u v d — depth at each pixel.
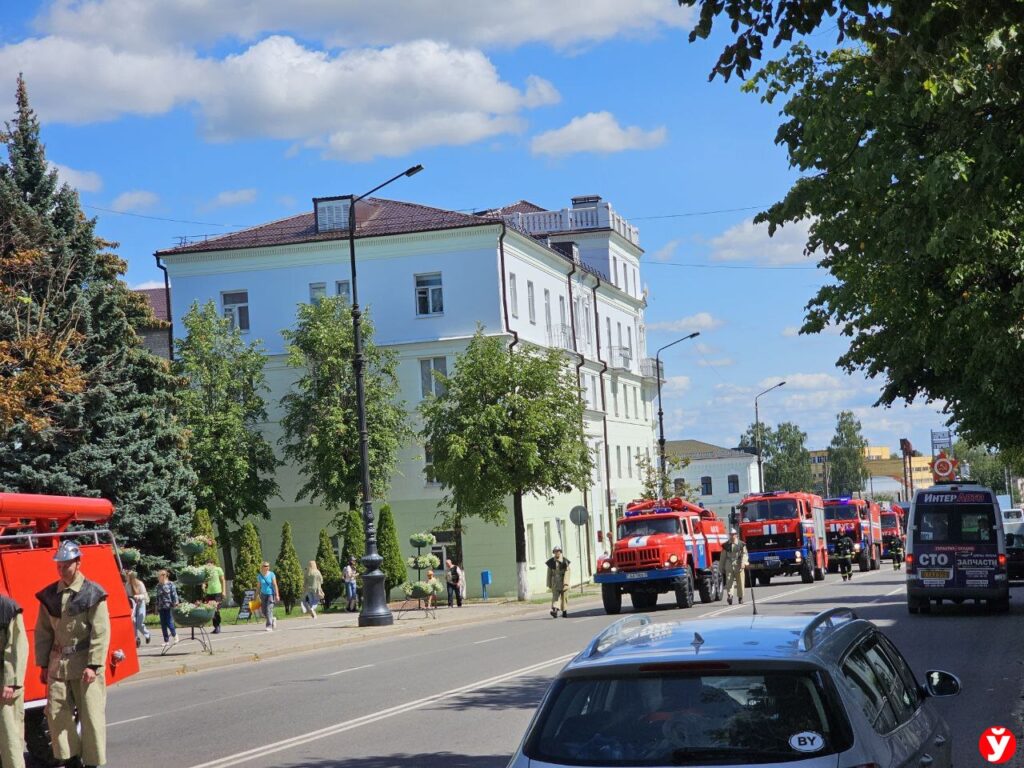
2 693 10.38
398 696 16.19
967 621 25.09
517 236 57.09
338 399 50.84
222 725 14.30
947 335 18.86
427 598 36.69
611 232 72.88
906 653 18.61
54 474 36.41
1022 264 16.34
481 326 47.97
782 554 46.31
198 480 46.81
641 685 5.06
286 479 55.75
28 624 12.33
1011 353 19.12
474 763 10.77
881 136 13.37
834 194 14.68
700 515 38.16
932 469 45.66
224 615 43.41
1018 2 9.62
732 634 5.48
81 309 37.03
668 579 34.19
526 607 41.97
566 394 46.69
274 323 56.91
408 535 54.31
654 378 77.38
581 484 46.69
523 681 17.08
